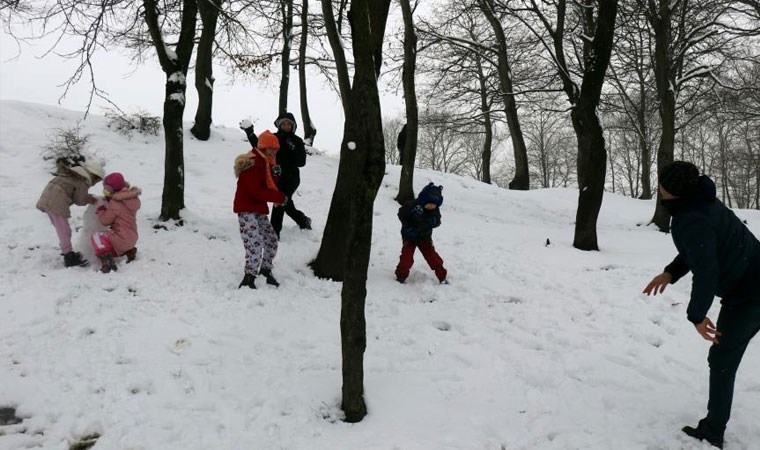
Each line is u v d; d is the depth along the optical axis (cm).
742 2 1330
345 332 345
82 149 955
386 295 592
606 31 840
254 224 557
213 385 387
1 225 672
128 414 346
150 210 762
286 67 1538
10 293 505
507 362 447
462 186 1562
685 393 399
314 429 338
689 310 304
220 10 815
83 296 510
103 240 564
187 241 676
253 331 471
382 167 342
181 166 734
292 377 402
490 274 683
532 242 896
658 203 1331
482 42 2048
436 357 452
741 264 306
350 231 341
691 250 302
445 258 748
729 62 1542
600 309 568
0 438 317
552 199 1680
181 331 461
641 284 649
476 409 371
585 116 865
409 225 628
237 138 1379
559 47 1334
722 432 329
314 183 1117
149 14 667
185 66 728
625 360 453
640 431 346
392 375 416
